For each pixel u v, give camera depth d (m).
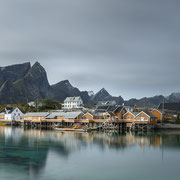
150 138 65.62
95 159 38.91
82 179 28.88
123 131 87.69
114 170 32.84
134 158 39.94
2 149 47.41
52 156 40.78
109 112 95.19
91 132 83.94
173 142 57.78
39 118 116.44
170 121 109.31
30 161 37.00
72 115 102.56
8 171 31.44
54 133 80.44
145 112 90.12
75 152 44.59
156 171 32.69
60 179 28.64
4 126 123.88
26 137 68.12
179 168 34.19
